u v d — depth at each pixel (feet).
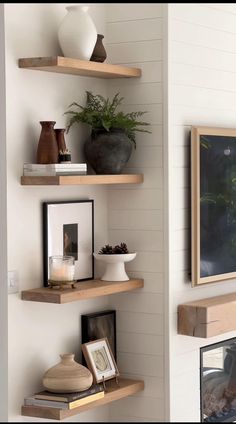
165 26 14.84
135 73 14.92
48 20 14.02
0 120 13.21
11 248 13.32
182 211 15.29
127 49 15.19
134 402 15.31
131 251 15.30
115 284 14.49
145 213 15.14
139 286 15.05
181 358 15.28
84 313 14.98
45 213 13.89
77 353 14.79
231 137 16.52
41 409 13.39
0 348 13.35
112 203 15.48
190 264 15.51
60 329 14.38
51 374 13.60
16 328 13.44
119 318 15.46
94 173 15.24
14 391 13.43
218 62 16.25
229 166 16.47
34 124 13.74
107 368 14.69
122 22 15.23
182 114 15.25
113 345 15.37
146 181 15.08
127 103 15.21
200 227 15.66
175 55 15.03
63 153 13.56
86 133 14.99
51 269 13.69
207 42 15.92
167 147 14.85
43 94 13.92
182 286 15.34
